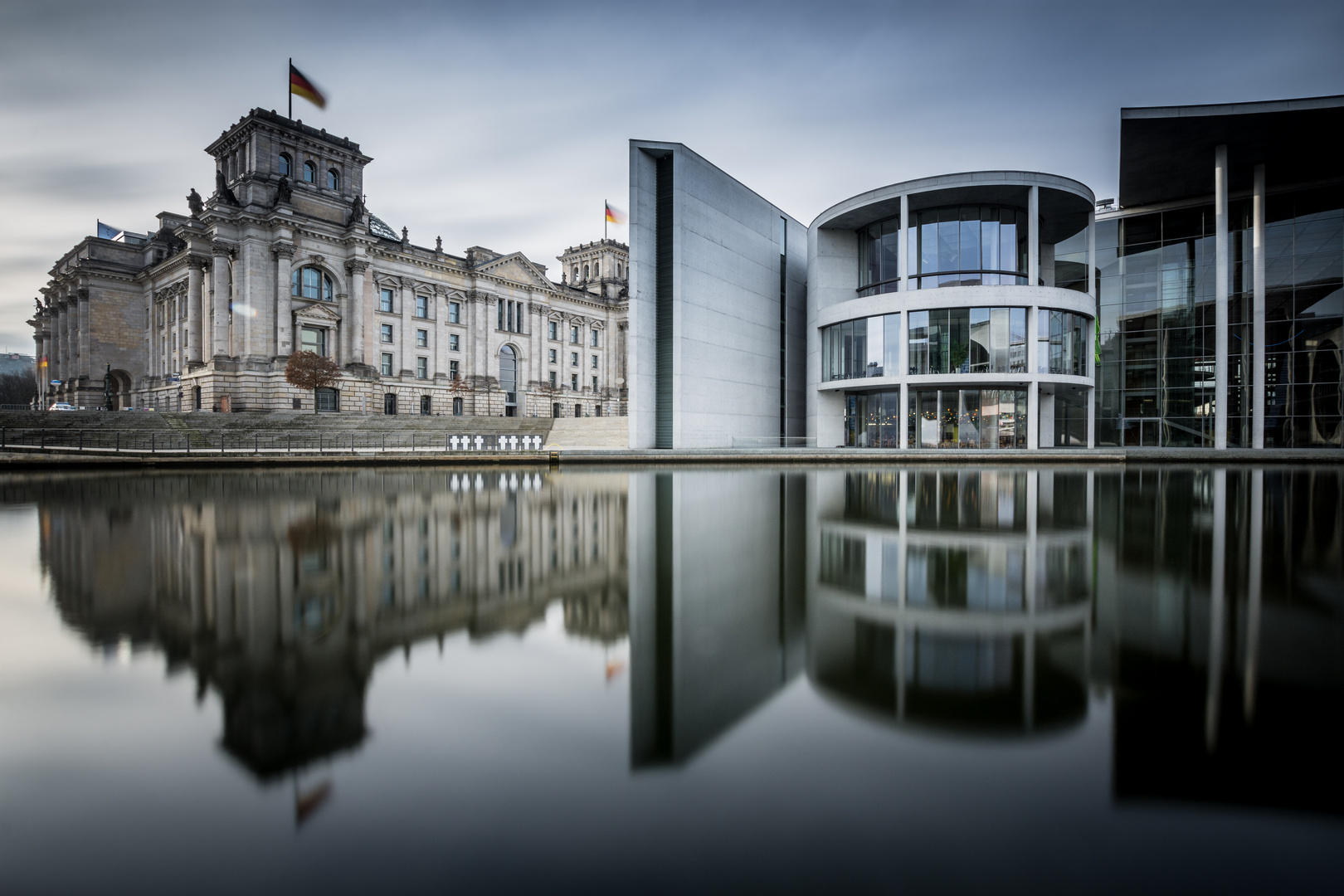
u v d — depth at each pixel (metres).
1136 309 41.69
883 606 5.23
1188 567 6.70
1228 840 2.06
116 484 18.50
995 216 37.19
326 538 8.62
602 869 1.93
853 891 1.81
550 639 4.39
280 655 4.03
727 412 41.09
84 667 3.80
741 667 3.81
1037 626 4.60
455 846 2.07
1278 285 37.72
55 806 2.33
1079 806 2.27
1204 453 33.56
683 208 37.28
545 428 53.66
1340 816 2.19
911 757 2.66
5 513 11.37
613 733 2.92
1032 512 11.49
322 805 2.33
